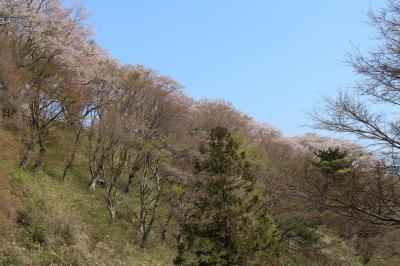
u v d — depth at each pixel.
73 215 21.25
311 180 6.53
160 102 26.03
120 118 25.36
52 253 16.98
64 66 25.83
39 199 20.59
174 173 23.36
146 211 25.08
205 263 15.92
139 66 29.69
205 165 17.25
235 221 16.00
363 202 6.03
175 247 24.94
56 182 25.36
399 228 5.87
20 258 15.42
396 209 5.82
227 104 33.38
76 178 28.20
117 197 26.20
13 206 17.66
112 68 28.19
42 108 25.62
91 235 21.11
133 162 26.95
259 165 19.14
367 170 6.12
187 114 28.53
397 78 5.94
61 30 25.64
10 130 22.73
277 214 17.16
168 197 26.08
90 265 17.64
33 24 24.47
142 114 25.92
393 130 5.98
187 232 16.91
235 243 15.82
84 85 27.22
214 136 17.41
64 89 25.78
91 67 26.83
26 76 23.02
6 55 22.12
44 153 25.48
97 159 27.89
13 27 24.36
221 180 16.53
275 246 15.91
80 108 27.19
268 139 30.30
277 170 17.86
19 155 22.95
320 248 7.42
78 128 27.38
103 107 27.06
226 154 16.81
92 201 25.61
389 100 6.07
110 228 23.20
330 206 6.28
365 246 6.81
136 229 25.11
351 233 6.29
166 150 24.50
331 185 6.38
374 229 6.09
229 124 29.56
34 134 24.39
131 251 21.67
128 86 26.39
